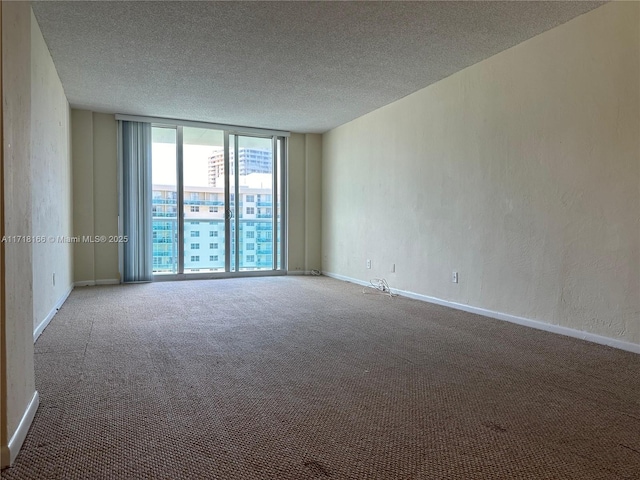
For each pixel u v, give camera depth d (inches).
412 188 200.2
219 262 271.9
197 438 65.9
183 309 169.0
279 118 246.5
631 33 113.4
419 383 90.7
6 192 55.8
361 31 135.6
